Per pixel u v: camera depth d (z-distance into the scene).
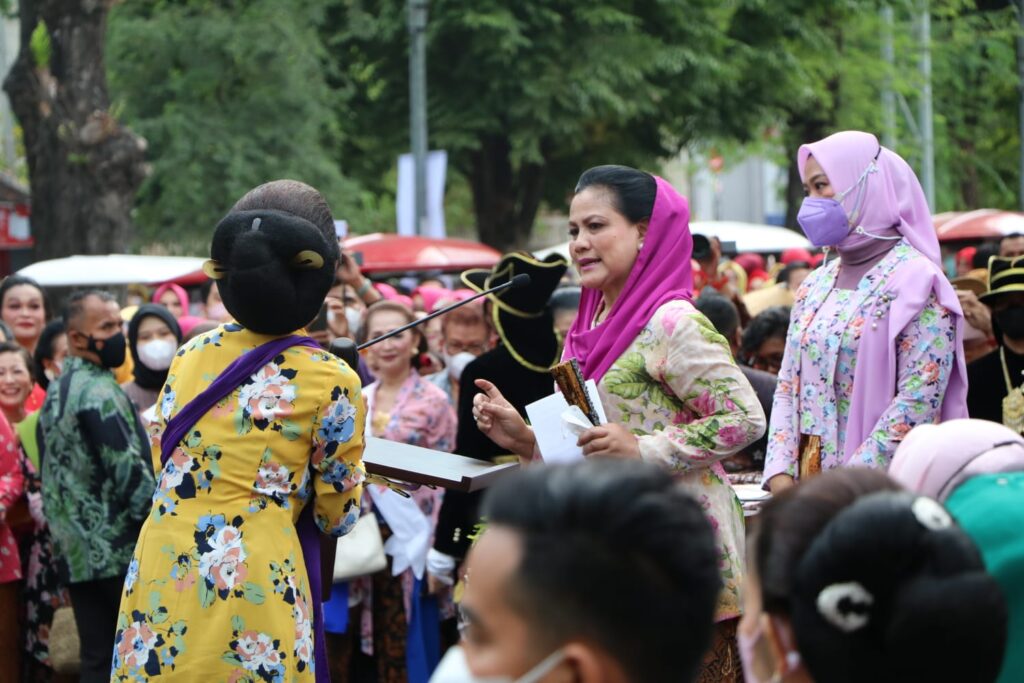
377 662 10.04
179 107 32.81
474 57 33.84
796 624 2.76
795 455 6.84
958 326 6.61
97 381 8.68
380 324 10.16
